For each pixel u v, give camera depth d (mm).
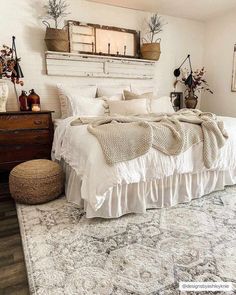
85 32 3352
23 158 2881
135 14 3682
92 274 1320
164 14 3914
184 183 2139
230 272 1333
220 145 2127
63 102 3207
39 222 1839
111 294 1194
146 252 1499
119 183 1729
